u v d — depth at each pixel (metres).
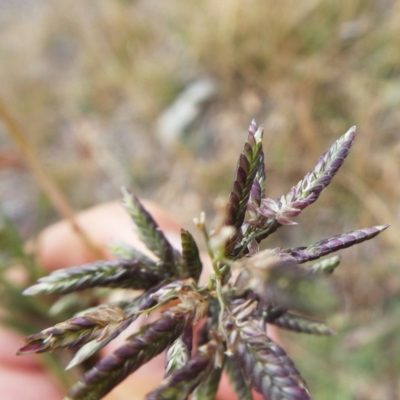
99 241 0.12
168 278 0.06
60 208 0.11
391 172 0.17
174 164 0.20
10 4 0.30
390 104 0.18
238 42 0.20
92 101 0.23
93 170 0.21
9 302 0.10
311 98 0.18
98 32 0.25
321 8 0.19
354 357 0.15
